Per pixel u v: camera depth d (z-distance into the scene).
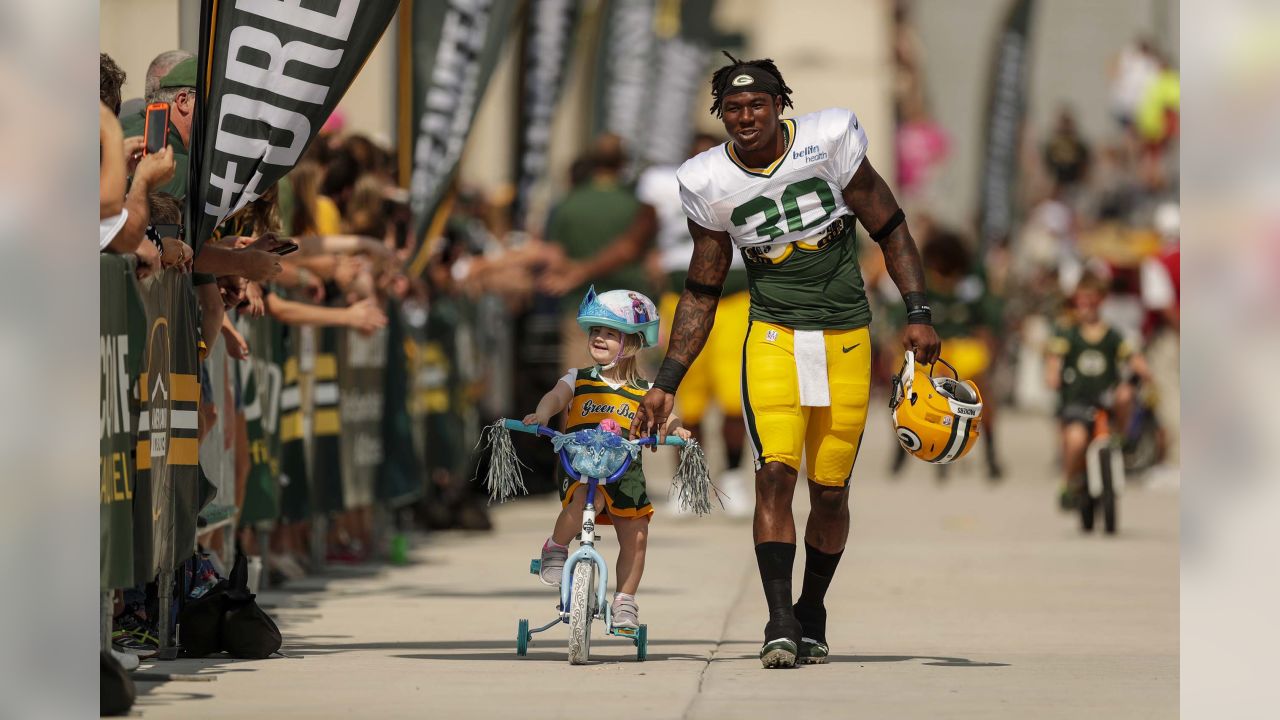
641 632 24.64
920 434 23.84
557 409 24.66
